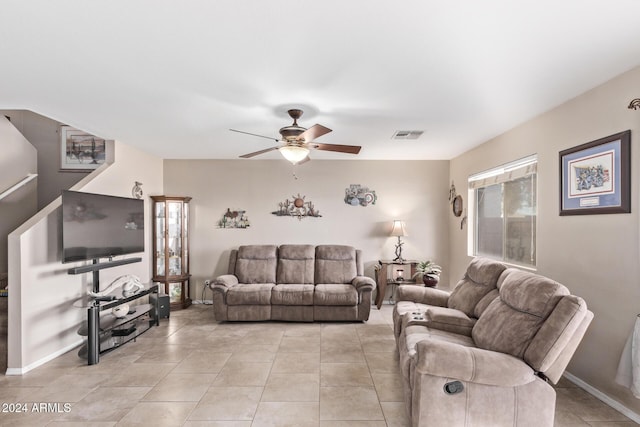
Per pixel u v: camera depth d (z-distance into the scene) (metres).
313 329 4.41
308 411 2.49
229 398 2.68
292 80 2.54
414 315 3.15
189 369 3.20
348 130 3.95
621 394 2.46
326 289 4.74
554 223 3.17
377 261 5.76
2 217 4.23
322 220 5.77
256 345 3.83
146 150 5.07
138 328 4.30
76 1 1.61
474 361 1.97
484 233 4.75
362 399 2.66
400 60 2.22
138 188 4.96
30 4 1.63
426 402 1.98
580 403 2.58
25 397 2.70
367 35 1.92
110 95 2.83
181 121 3.56
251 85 2.62
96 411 2.50
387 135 4.17
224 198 5.77
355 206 5.78
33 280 3.26
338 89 2.71
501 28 1.85
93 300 3.72
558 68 2.35
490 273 3.15
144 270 5.15
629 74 2.39
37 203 5.05
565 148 3.01
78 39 1.97
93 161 5.14
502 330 2.27
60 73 2.42
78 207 3.55
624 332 2.43
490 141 4.36
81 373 3.13
